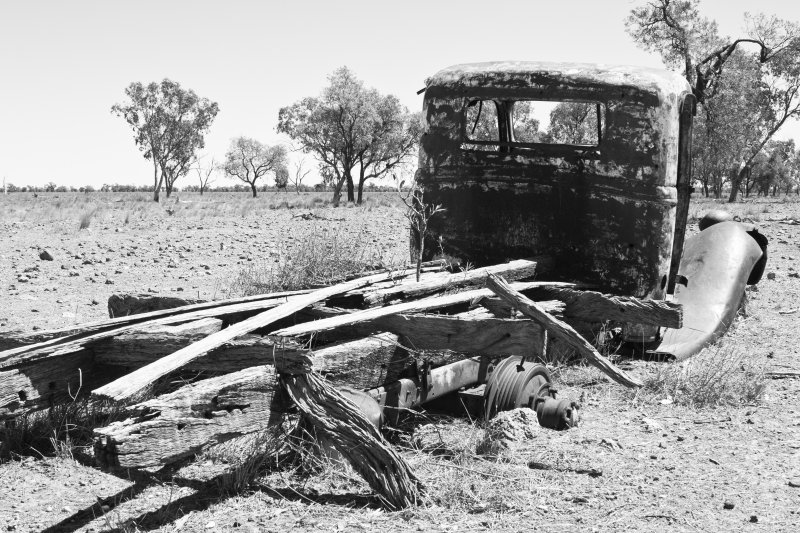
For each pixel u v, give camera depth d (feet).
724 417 18.65
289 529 12.30
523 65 24.52
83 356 15.47
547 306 20.15
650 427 17.61
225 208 136.46
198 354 13.06
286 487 13.92
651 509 13.06
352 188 224.33
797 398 20.25
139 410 11.34
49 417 16.34
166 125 298.97
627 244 23.26
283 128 236.84
